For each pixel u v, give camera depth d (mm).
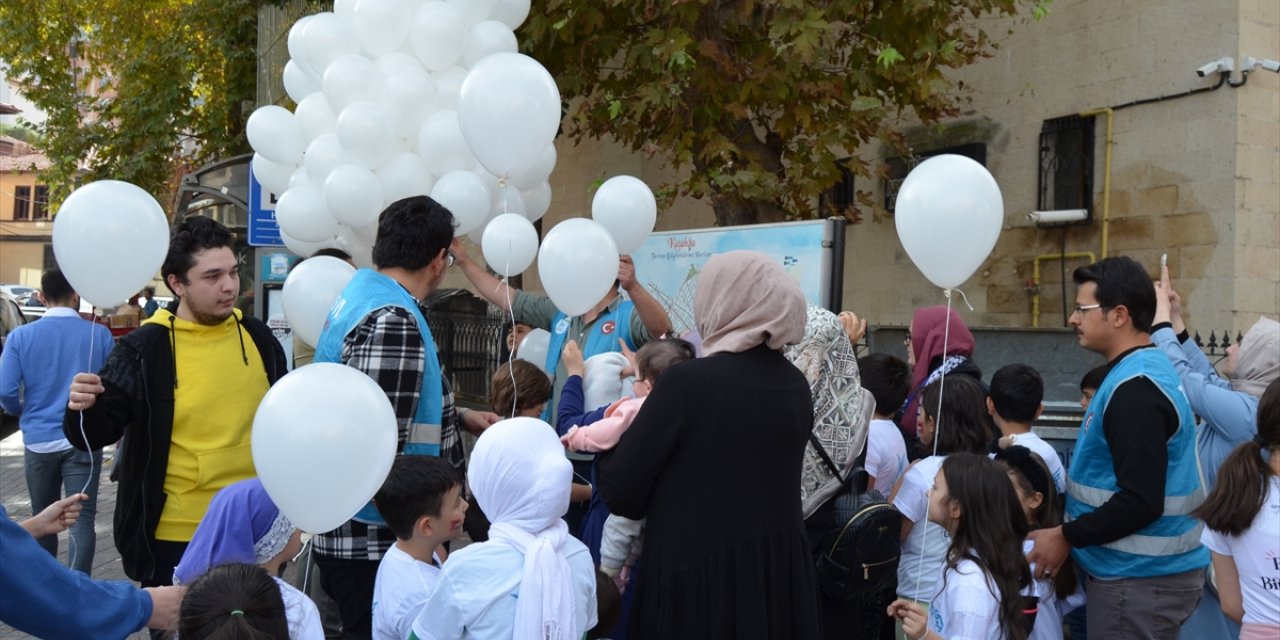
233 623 2080
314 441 2320
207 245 3199
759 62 6488
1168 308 3854
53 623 1945
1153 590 3070
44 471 5184
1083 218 7844
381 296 3004
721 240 5133
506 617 2400
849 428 3137
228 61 13266
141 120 14086
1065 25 8062
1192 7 7180
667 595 2416
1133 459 2922
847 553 2932
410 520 2734
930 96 7027
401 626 2678
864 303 9641
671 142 6812
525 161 3609
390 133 4184
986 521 2768
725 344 2547
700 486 2430
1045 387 5703
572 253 3744
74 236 3029
